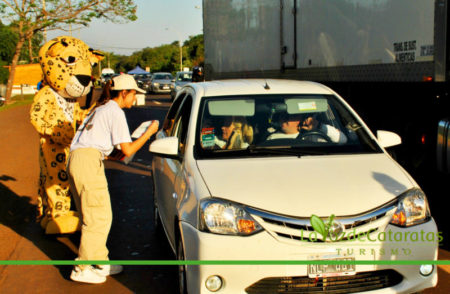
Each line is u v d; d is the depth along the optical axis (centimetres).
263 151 485
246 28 1205
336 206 394
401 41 691
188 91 590
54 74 619
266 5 1103
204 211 397
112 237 645
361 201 400
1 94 3609
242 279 383
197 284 390
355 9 796
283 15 1036
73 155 505
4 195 870
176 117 593
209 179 427
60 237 653
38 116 627
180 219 425
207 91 543
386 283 400
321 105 534
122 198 835
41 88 658
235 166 451
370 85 798
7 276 535
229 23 1298
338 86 890
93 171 503
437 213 659
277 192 406
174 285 505
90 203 504
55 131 627
